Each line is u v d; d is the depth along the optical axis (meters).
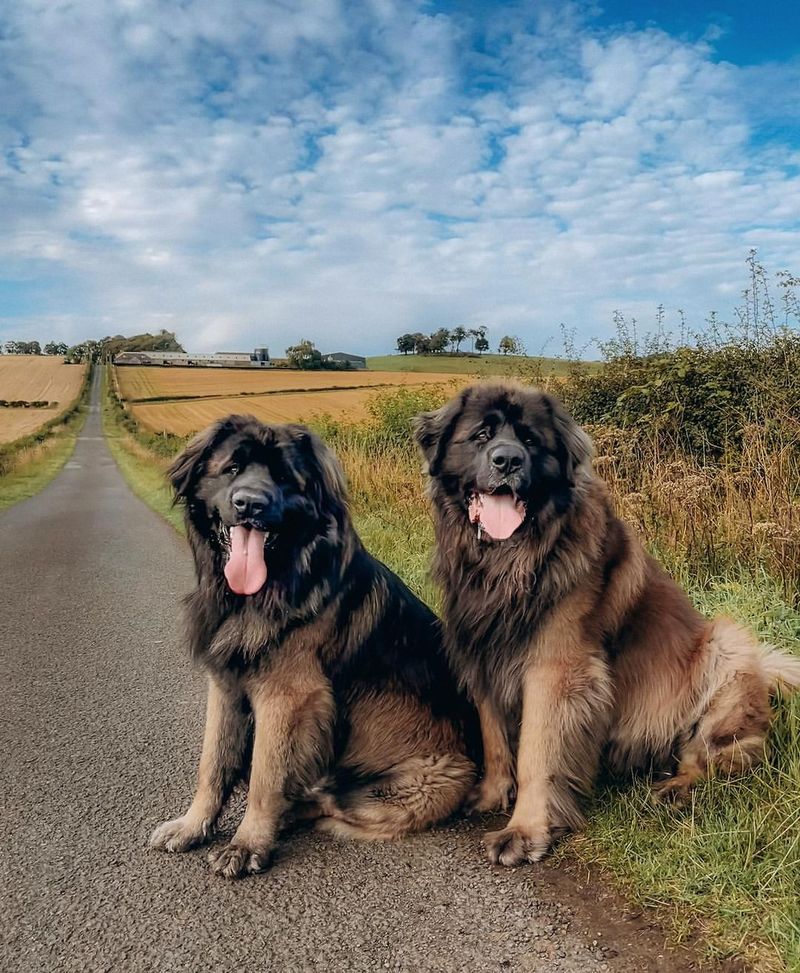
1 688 2.31
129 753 1.83
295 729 1.41
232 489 1.39
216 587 1.47
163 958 1.09
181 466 1.55
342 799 1.49
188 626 1.52
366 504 5.08
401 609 1.64
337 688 1.48
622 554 1.58
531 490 1.51
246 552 1.38
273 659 1.41
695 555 2.59
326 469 1.54
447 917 1.18
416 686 1.58
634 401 4.29
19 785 1.66
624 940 1.11
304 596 1.42
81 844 1.42
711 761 1.51
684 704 1.58
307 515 1.45
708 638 1.61
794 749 1.45
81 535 5.92
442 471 1.67
